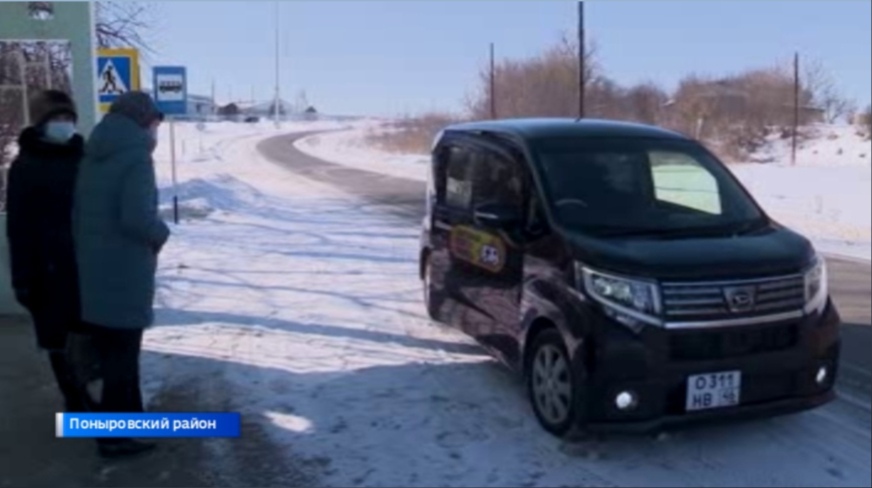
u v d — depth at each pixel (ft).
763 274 14.35
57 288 15.31
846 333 23.82
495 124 19.89
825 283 15.57
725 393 14.08
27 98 23.98
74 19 23.97
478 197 19.21
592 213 16.17
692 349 13.96
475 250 18.89
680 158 18.22
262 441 15.66
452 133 21.40
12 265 15.43
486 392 18.01
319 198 66.59
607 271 14.20
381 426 16.21
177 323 24.47
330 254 37.47
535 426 15.99
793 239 15.71
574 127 18.83
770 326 14.26
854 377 19.40
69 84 24.17
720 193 17.65
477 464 14.40
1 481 14.11
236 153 143.74
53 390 18.47
